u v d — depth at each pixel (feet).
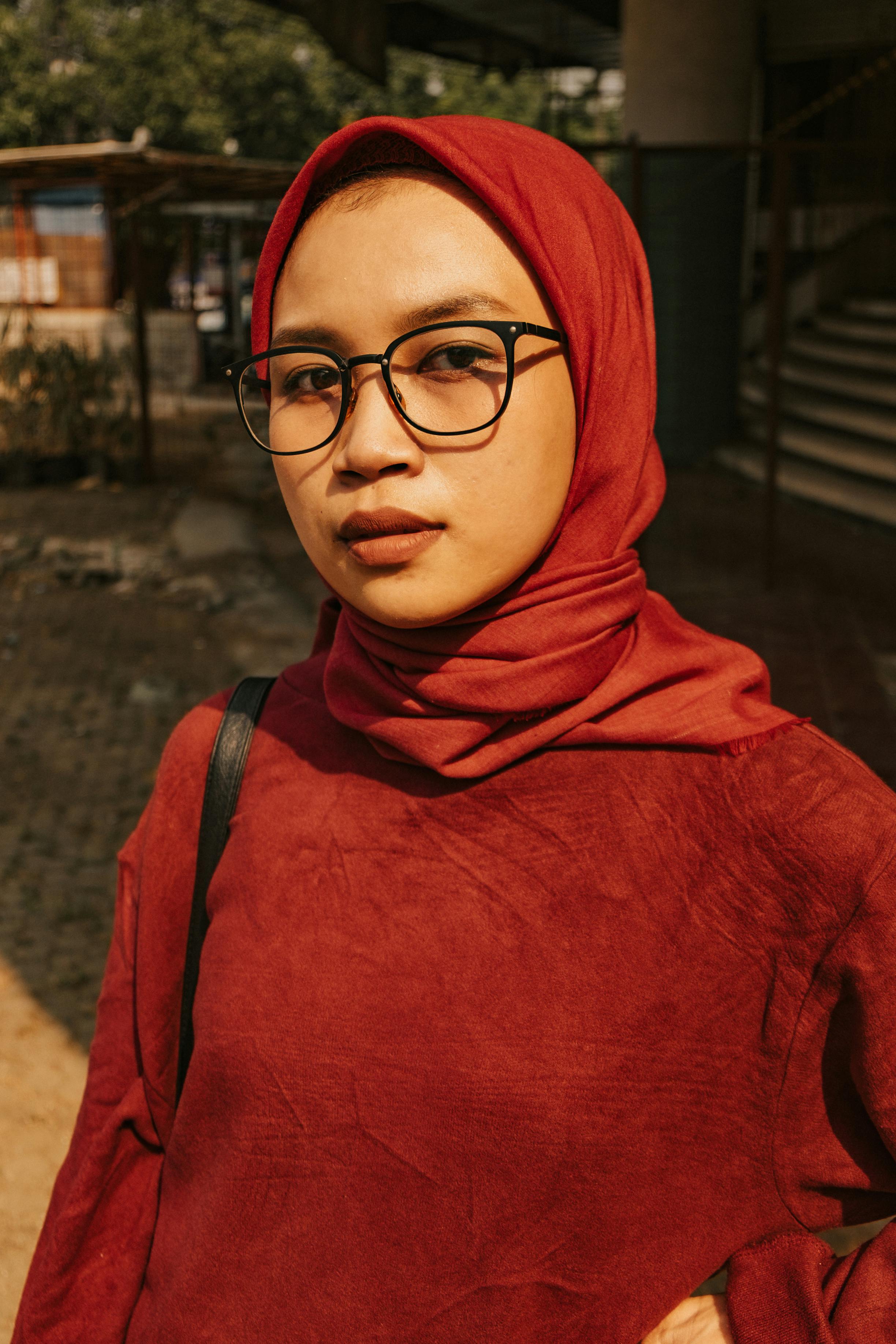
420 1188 2.81
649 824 2.82
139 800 15.94
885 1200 2.91
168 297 57.67
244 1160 2.95
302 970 2.97
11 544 29.01
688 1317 2.88
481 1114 2.77
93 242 64.49
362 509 2.67
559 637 2.88
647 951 2.77
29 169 39.75
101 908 13.15
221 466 39.58
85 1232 3.41
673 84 34.37
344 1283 2.87
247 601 24.84
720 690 3.00
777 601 22.56
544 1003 2.78
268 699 3.59
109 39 99.19
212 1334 2.97
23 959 12.11
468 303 2.64
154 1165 3.57
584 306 2.77
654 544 27.07
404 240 2.65
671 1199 2.78
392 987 2.88
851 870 2.65
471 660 2.93
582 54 41.70
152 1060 3.52
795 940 2.72
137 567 27.25
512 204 2.64
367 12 19.88
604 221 2.98
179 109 100.78
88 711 19.02
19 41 96.53
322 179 2.93
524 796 2.93
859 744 15.62
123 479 37.17
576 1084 2.74
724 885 2.77
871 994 2.61
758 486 33.63
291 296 2.82
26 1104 10.04
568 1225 2.77
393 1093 2.83
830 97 44.98
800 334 40.60
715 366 36.60
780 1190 2.86
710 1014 2.76
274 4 20.80
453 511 2.65
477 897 2.89
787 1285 2.79
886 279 41.32
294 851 3.12
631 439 2.94
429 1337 2.84
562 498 2.83
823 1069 2.77
